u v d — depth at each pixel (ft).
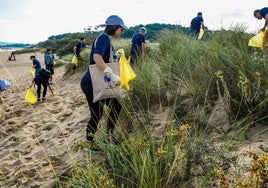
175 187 8.88
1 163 15.76
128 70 12.12
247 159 9.03
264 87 11.65
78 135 16.38
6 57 158.61
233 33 20.42
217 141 10.43
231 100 11.93
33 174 13.34
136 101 15.81
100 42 12.25
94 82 12.32
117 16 12.59
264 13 23.16
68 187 10.58
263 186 7.03
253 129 10.85
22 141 18.69
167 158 9.27
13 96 39.86
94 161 11.24
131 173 9.53
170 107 14.17
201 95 13.52
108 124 13.03
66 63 48.96
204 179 8.16
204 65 14.79
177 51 18.43
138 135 10.87
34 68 31.60
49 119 22.00
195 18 32.04
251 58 13.85
